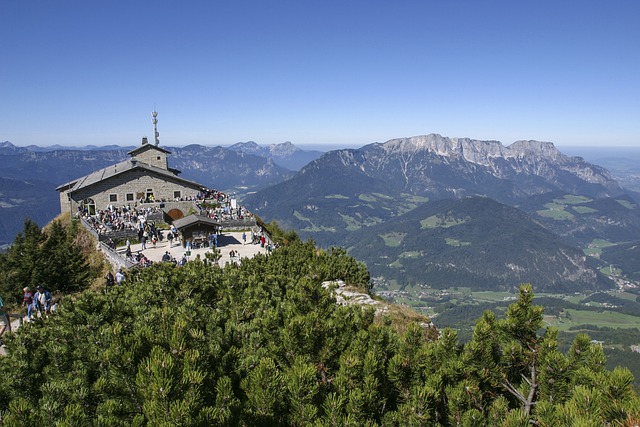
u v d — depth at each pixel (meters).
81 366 11.23
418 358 10.55
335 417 8.47
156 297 18.34
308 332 10.95
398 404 10.12
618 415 7.05
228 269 23.59
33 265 41.41
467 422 8.73
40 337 14.12
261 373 9.16
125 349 9.24
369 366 9.95
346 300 25.89
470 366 10.40
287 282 21.70
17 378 11.05
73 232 58.50
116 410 8.44
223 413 8.24
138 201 73.12
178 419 7.33
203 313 14.41
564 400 9.16
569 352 9.74
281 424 8.98
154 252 48.94
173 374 7.90
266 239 51.91
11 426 7.51
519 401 10.84
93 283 43.75
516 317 10.83
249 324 13.73
